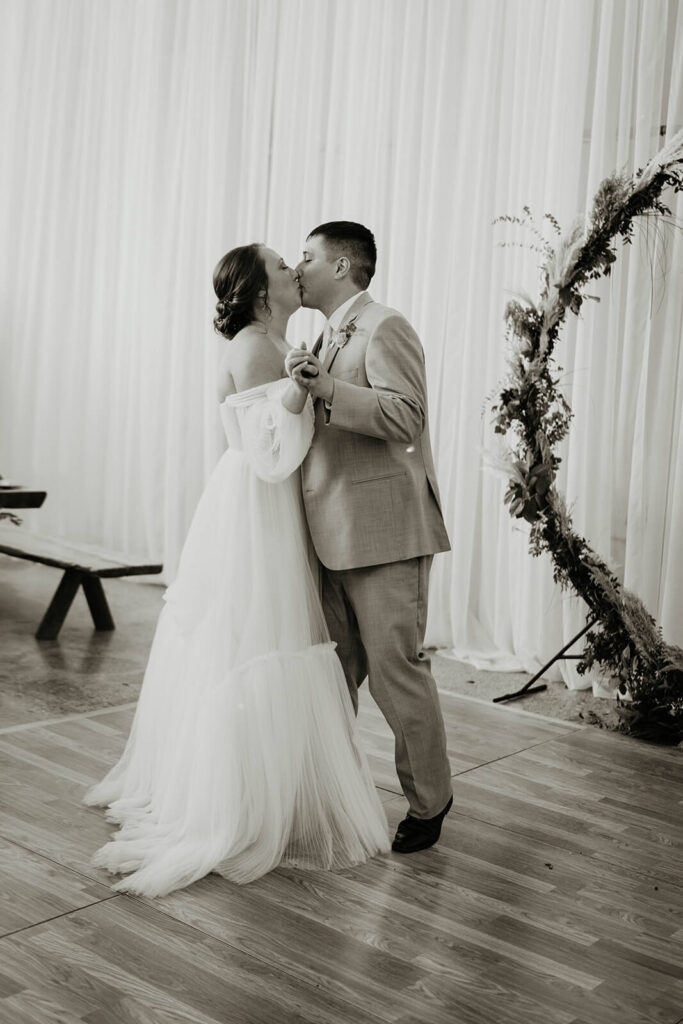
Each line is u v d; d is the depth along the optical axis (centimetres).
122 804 277
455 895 246
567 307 400
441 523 274
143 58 598
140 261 606
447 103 479
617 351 433
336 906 237
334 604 277
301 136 540
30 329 650
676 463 411
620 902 249
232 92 564
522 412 396
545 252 414
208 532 271
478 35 467
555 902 246
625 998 207
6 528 551
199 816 254
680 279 410
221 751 253
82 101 626
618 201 371
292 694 258
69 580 459
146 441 600
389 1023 192
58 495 643
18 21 647
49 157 634
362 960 214
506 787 322
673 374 414
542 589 452
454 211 479
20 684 393
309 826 262
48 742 333
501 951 221
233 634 258
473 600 491
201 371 581
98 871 246
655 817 306
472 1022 195
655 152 419
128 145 609
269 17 546
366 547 258
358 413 245
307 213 537
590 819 301
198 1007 193
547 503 390
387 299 508
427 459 273
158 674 281
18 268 657
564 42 441
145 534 616
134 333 608
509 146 466
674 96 408
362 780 271
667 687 378
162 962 208
